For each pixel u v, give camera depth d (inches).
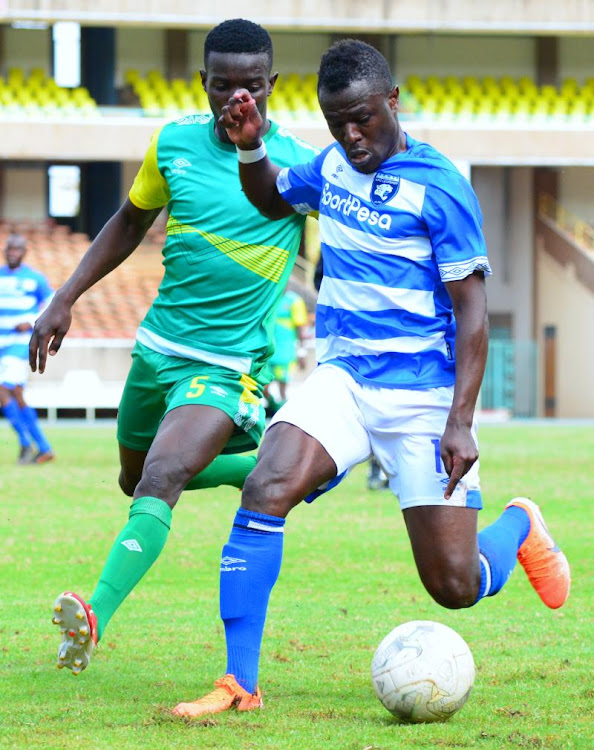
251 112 459.5
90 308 3011.8
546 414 3449.8
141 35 3440.0
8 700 442.9
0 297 1525.6
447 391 446.3
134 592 692.7
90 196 3528.5
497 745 377.1
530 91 3499.0
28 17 2928.2
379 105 429.4
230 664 430.6
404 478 442.3
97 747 371.6
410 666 404.2
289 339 1968.5
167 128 537.0
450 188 430.6
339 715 419.8
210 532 941.8
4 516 1027.9
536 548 518.9
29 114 3134.8
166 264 534.3
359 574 751.7
